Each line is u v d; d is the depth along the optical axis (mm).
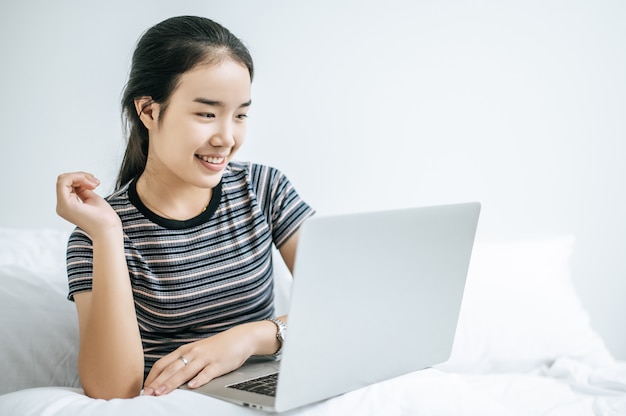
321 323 967
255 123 1989
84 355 1148
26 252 1678
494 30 2053
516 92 2076
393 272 1035
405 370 1147
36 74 1869
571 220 2143
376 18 2006
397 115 2041
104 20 1879
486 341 1696
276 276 1733
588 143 2119
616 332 2193
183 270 1311
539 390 1482
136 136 1346
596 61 2096
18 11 1846
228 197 1383
